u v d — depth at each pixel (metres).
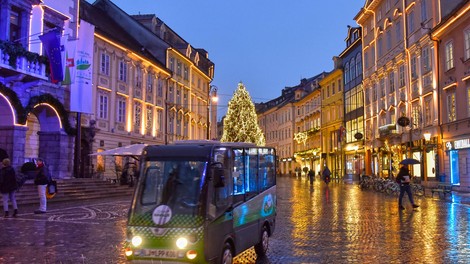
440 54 30.69
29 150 26.12
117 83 34.88
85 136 29.48
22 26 22.41
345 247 10.27
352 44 51.88
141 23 46.72
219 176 7.31
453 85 28.48
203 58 60.62
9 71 19.77
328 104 61.88
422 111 33.34
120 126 35.41
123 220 14.85
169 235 6.82
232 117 50.06
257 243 9.12
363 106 48.81
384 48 42.19
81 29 25.11
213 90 36.81
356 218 15.63
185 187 7.18
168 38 51.88
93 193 24.28
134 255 6.90
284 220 15.12
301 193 29.89
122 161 35.44
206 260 6.87
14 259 8.98
